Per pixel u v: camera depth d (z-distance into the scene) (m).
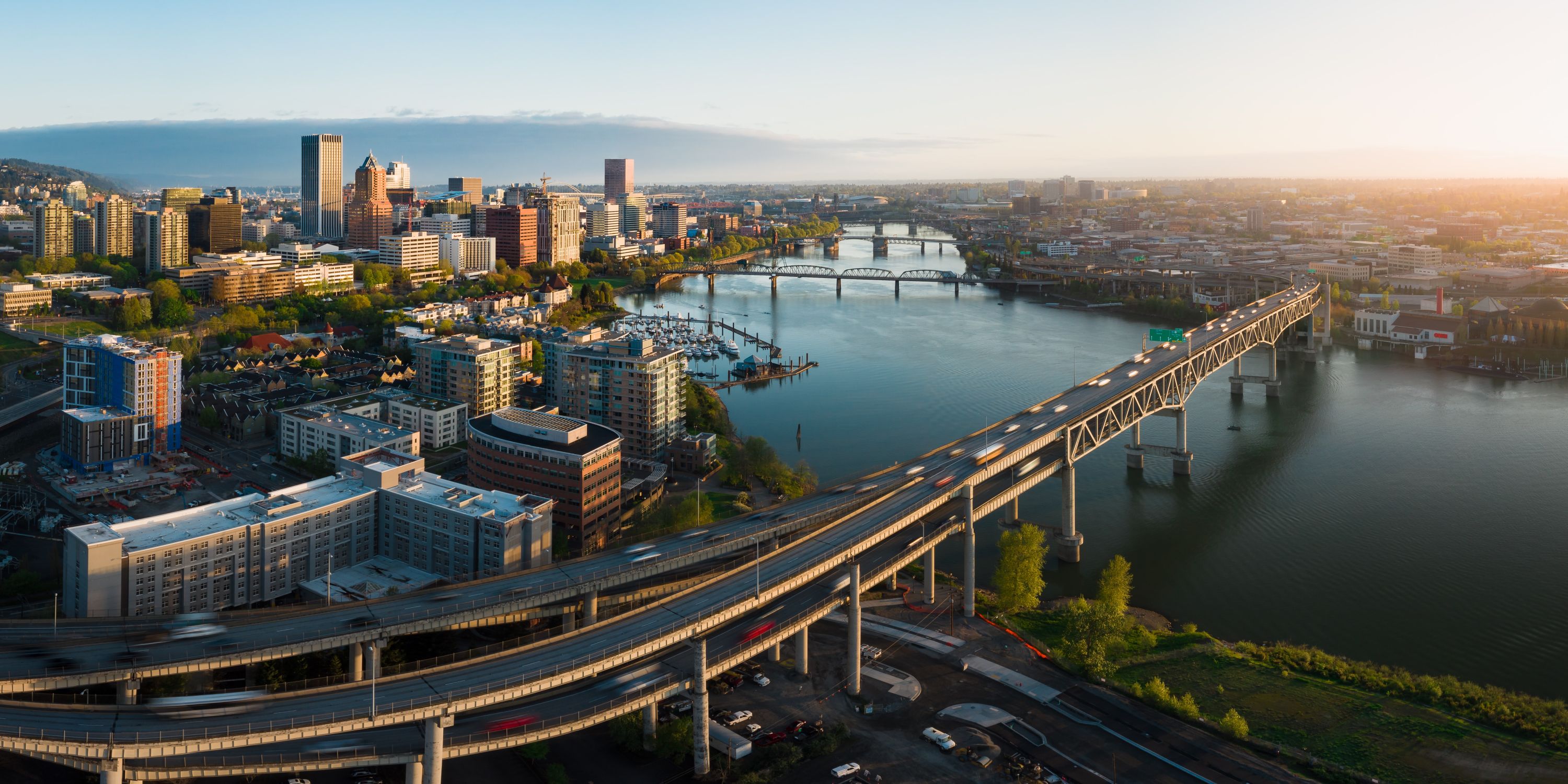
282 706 181.00
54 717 175.62
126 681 193.62
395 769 195.62
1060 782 196.88
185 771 170.38
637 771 199.50
